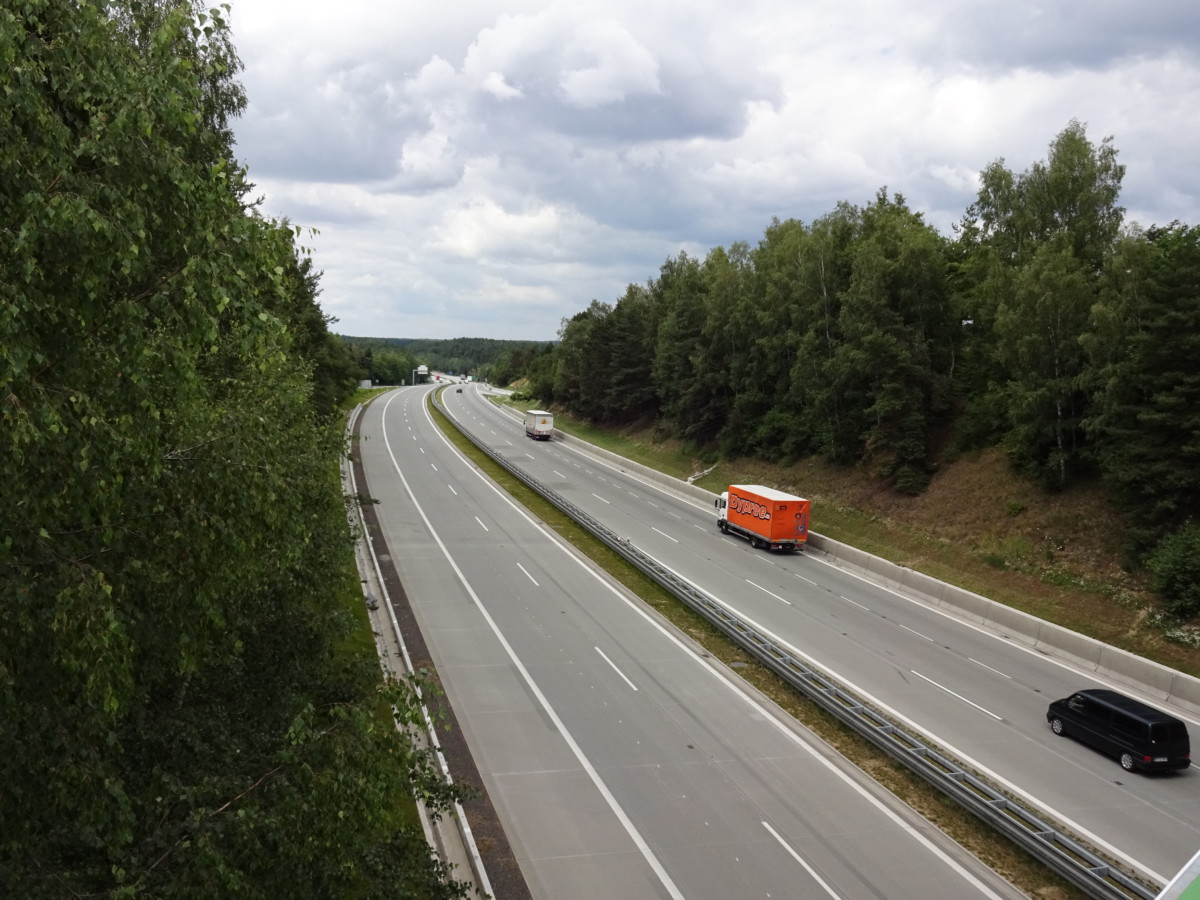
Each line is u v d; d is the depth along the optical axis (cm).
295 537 1291
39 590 675
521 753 2072
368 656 1611
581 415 9869
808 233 6450
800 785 1956
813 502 5247
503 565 3903
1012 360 4172
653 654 2823
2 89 637
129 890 673
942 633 3241
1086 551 3594
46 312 694
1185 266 3316
